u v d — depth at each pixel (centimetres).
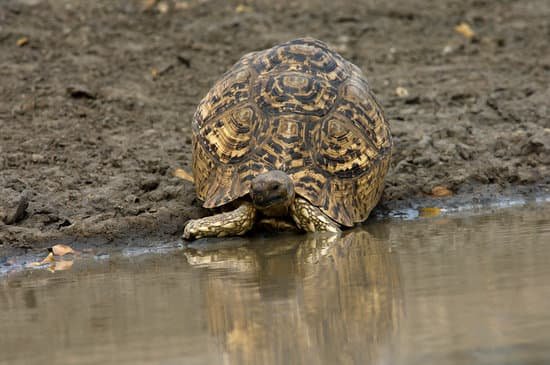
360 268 1344
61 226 1741
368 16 3581
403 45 3275
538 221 1670
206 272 1402
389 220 1812
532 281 1155
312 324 1037
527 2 3906
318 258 1454
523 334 927
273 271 1372
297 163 1653
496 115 2445
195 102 2608
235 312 1119
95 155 2139
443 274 1248
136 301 1225
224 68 2923
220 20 3425
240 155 1681
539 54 3142
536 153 2142
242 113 1703
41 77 2714
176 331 1048
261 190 1590
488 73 2917
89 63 2889
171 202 1842
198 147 1745
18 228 1694
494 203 1919
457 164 2091
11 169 2028
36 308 1228
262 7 3634
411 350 910
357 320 1040
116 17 3362
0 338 1077
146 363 933
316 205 1638
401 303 1101
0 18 3219
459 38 3362
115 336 1048
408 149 2166
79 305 1228
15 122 2366
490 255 1365
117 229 1711
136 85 2722
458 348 902
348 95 1733
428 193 1964
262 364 907
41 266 1564
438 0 3888
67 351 999
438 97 2656
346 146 1688
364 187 1708
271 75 1738
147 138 2275
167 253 1609
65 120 2392
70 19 3303
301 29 3372
